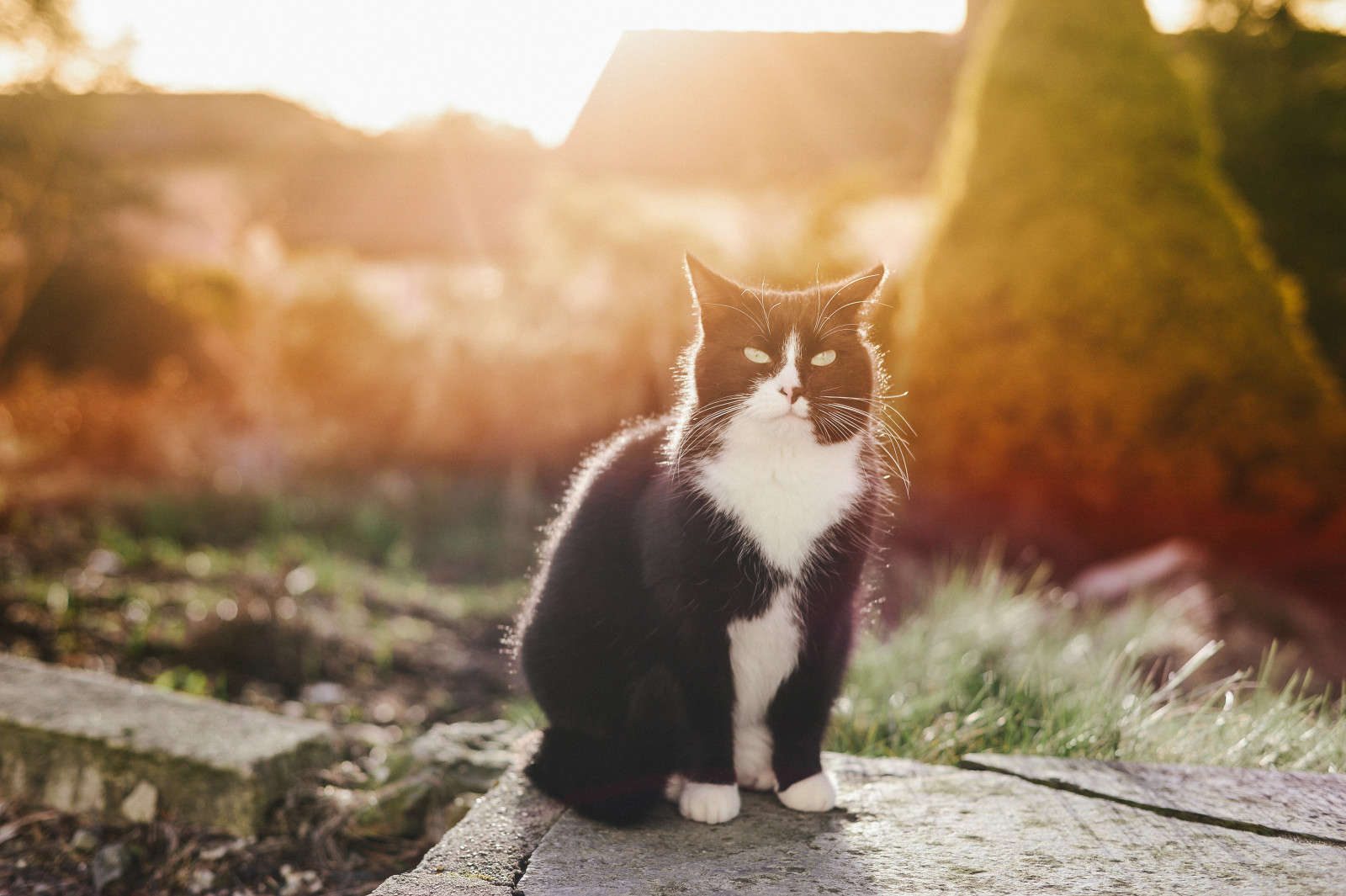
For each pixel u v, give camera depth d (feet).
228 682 13.60
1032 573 16.80
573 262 28.35
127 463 29.63
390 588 19.25
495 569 21.53
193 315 40.11
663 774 7.23
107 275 39.88
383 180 56.95
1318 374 17.57
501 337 29.86
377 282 46.29
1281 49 29.81
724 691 7.11
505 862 6.35
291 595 16.51
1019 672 10.61
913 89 42.14
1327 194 26.25
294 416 33.12
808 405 7.14
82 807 8.64
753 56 44.78
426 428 30.07
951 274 18.83
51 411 31.19
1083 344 17.58
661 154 40.75
